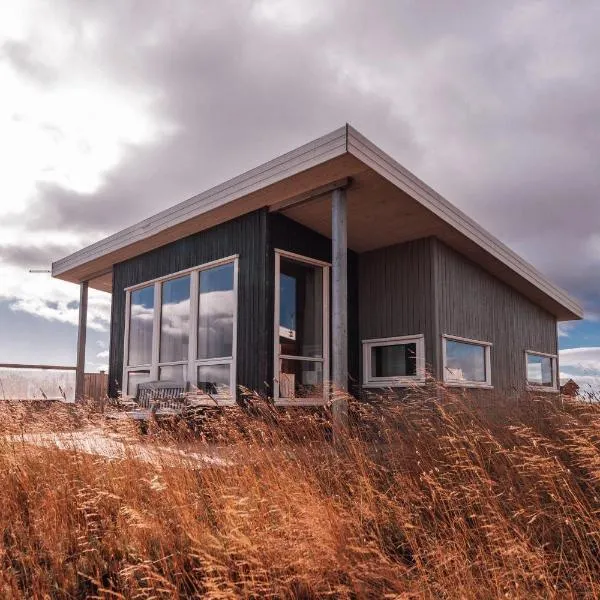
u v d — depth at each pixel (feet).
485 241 27.25
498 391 26.27
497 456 12.72
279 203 23.00
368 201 22.36
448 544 9.63
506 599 7.95
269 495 11.35
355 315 27.61
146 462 13.69
